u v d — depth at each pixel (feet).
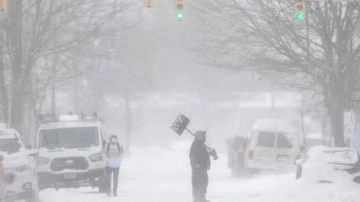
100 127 202.69
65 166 192.54
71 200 163.43
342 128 211.82
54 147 195.93
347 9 202.18
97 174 192.95
